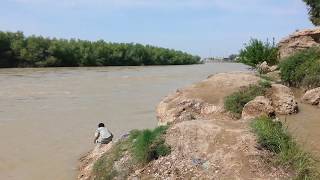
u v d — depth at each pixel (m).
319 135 13.31
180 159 11.48
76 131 21.30
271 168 10.53
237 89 18.11
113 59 94.56
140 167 11.95
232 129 11.97
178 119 15.14
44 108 28.09
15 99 31.88
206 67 87.81
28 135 20.47
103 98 32.81
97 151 15.99
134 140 13.26
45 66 82.88
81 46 89.19
